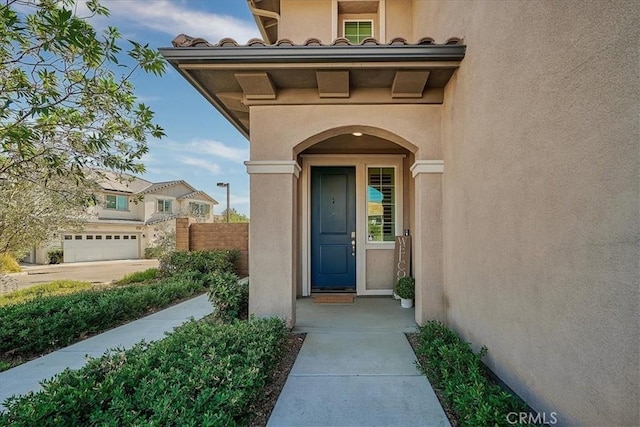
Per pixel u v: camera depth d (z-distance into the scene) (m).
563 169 2.23
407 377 3.50
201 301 7.52
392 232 7.62
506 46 2.99
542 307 2.46
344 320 5.55
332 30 7.36
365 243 7.57
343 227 7.71
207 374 2.75
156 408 2.28
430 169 4.91
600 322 1.92
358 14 7.62
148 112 5.23
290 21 7.46
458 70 4.23
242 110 5.59
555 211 2.31
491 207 3.29
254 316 4.78
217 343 3.51
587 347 2.02
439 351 3.44
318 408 2.94
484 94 3.46
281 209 4.93
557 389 2.30
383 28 7.27
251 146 4.98
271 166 4.95
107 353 3.31
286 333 4.52
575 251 2.12
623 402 1.77
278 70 4.36
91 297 6.09
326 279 7.70
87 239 24.81
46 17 3.57
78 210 9.53
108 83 4.70
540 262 2.49
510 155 2.92
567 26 2.19
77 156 5.12
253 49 4.14
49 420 2.21
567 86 2.19
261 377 3.06
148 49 4.57
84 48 3.93
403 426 2.67
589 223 2.00
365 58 4.15
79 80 4.58
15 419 2.20
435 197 4.91
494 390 2.64
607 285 1.87
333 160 7.61
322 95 4.86
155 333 5.14
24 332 4.34
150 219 29.25
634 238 1.70
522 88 2.72
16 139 3.69
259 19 8.07
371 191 7.66
